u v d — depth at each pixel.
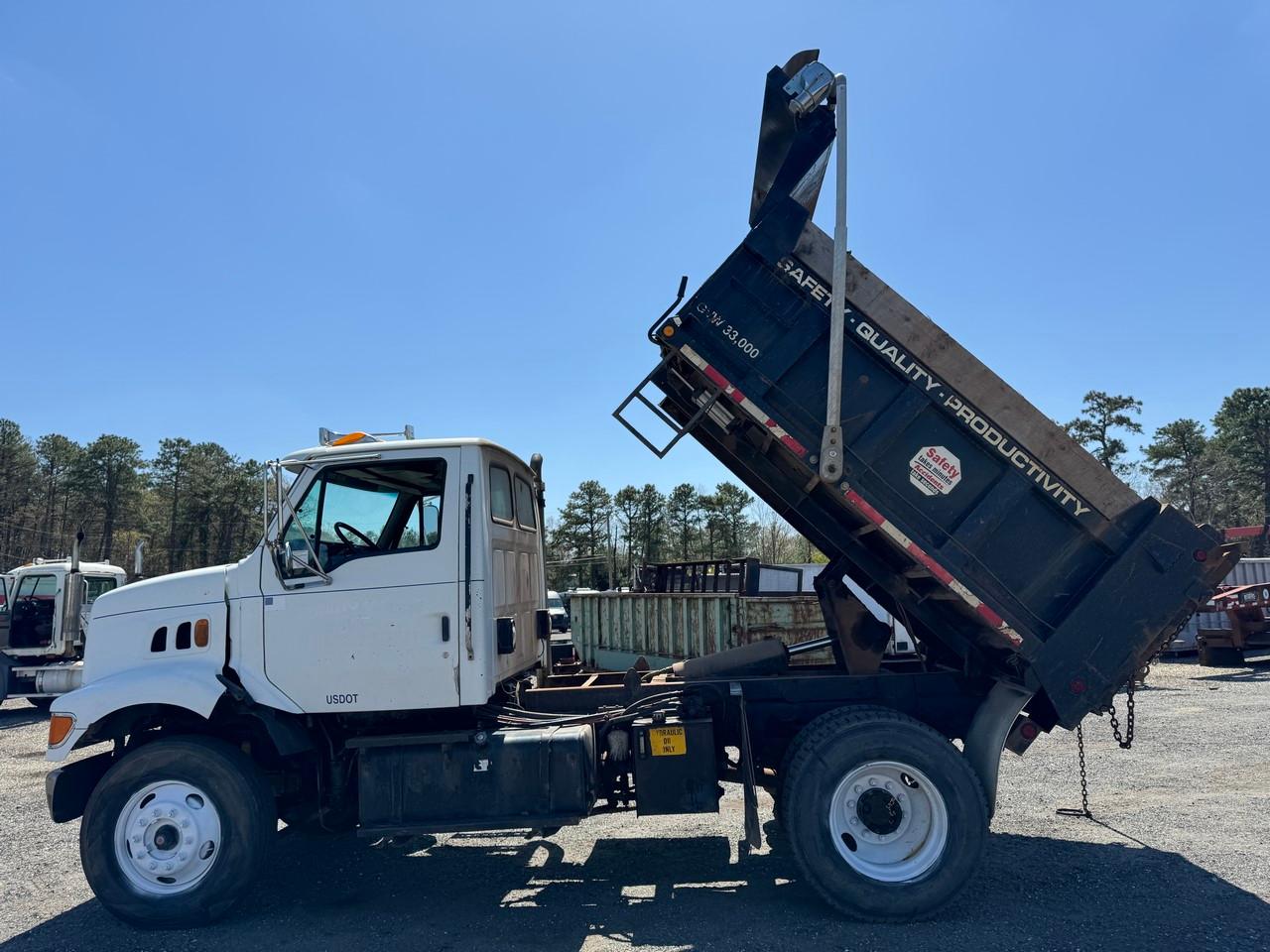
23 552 78.94
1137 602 4.65
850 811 4.71
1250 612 17.59
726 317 4.94
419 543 5.08
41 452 85.81
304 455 5.07
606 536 69.81
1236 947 3.95
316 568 4.92
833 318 4.70
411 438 5.53
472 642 4.84
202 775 4.75
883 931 4.36
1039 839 5.84
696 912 4.72
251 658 4.95
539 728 4.97
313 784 5.23
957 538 4.80
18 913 5.02
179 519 77.94
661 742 4.89
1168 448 77.12
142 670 4.99
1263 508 72.12
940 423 4.91
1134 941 4.06
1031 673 4.78
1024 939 4.16
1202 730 10.02
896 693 5.41
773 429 4.86
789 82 4.94
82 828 4.73
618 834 6.46
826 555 6.31
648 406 5.19
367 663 4.87
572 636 18.30
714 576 15.91
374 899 5.12
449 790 4.79
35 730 13.03
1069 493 4.76
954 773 4.57
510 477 5.78
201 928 4.70
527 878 5.48
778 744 5.40
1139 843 5.68
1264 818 6.18
